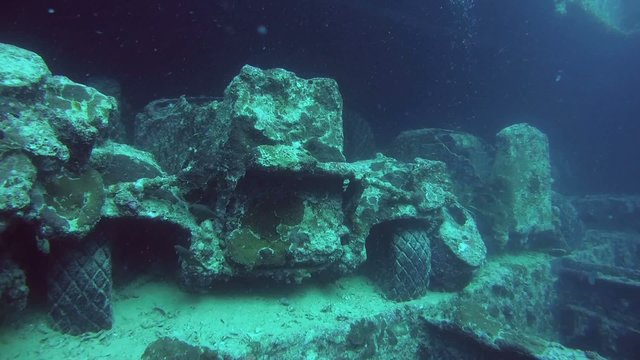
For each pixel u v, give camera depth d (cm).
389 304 227
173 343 152
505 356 209
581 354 194
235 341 163
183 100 266
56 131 151
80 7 350
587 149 616
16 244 143
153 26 381
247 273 180
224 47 413
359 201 222
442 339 231
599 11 445
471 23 409
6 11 339
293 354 171
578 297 345
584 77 480
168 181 185
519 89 494
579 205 545
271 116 201
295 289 214
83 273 158
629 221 506
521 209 342
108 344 154
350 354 190
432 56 442
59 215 142
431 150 368
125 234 192
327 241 190
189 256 171
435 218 255
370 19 395
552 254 379
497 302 287
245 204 184
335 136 222
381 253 250
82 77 412
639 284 305
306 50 423
